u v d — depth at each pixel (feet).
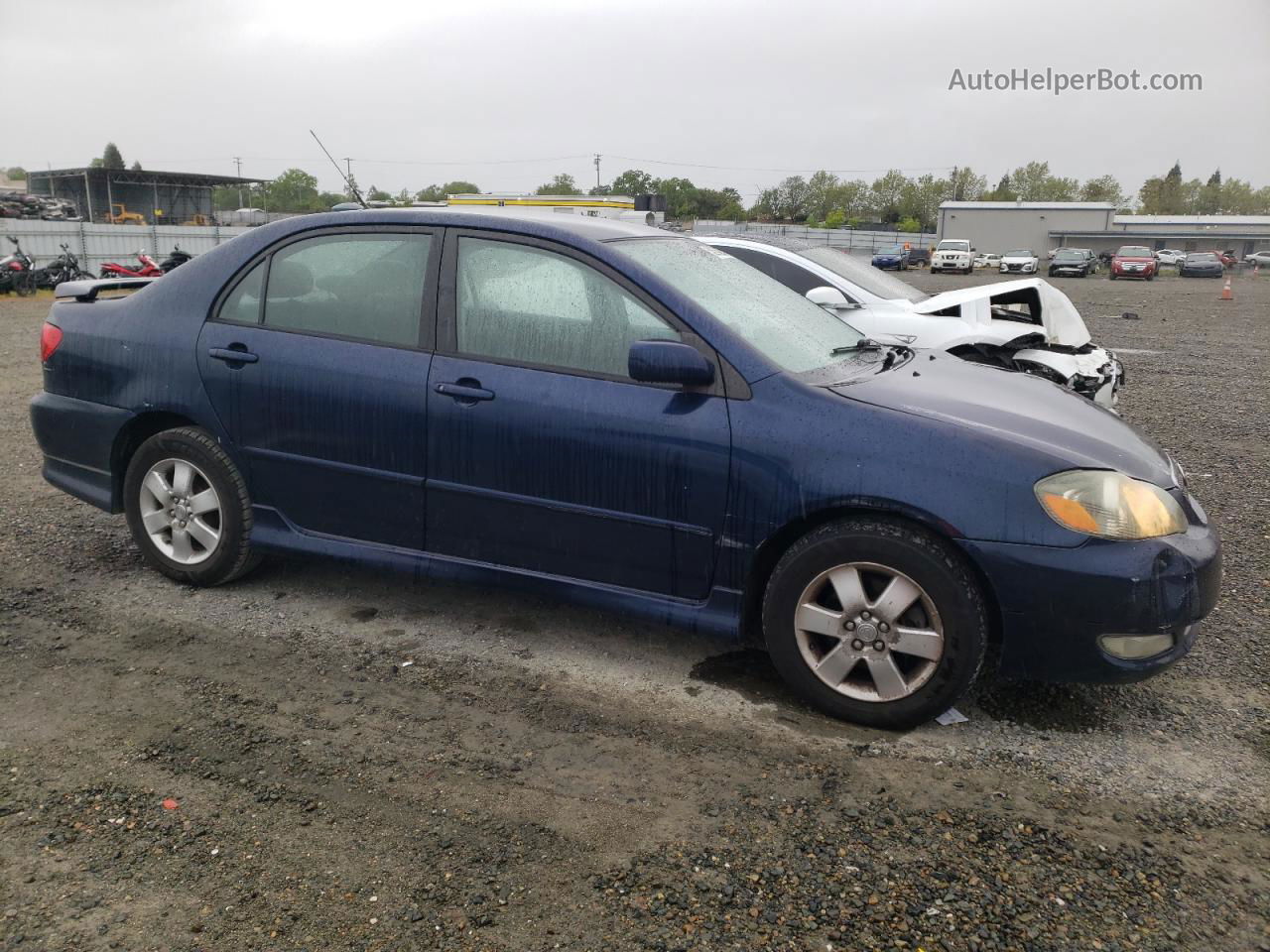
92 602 13.55
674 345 10.60
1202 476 22.27
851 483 10.23
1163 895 7.98
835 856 8.38
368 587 14.35
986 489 9.94
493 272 11.97
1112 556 9.74
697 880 8.03
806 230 238.68
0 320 53.67
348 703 10.91
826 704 10.73
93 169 197.98
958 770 9.84
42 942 7.18
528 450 11.47
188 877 7.95
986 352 21.91
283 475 12.98
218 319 13.25
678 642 12.77
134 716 10.51
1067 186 393.91
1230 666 12.37
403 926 7.43
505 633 12.93
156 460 13.71
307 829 8.61
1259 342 51.96
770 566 11.23
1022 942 7.40
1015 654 10.19
